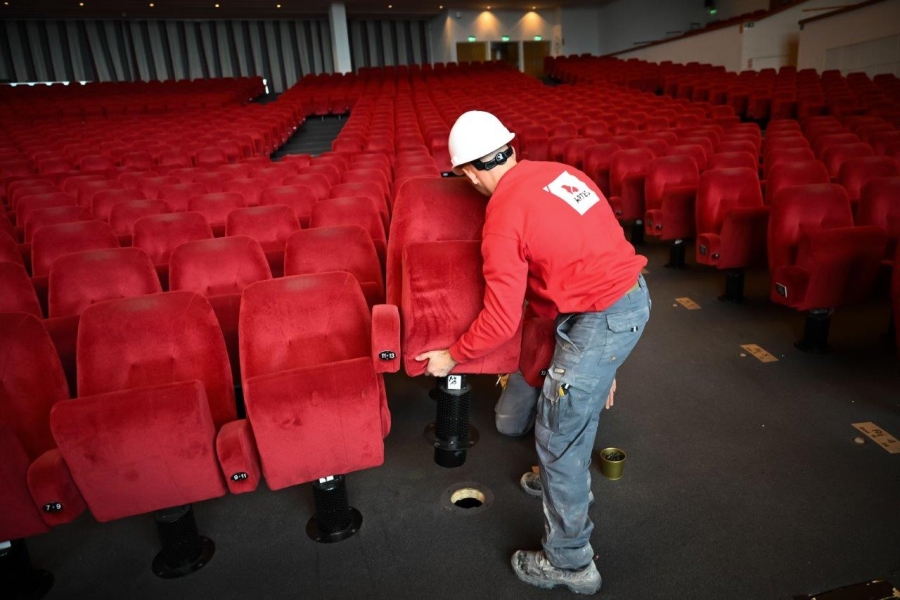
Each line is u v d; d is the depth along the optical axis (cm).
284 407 149
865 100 777
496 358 171
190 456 149
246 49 1816
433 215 202
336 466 162
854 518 174
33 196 445
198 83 1548
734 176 358
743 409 234
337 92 1322
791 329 305
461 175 207
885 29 1001
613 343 136
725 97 995
